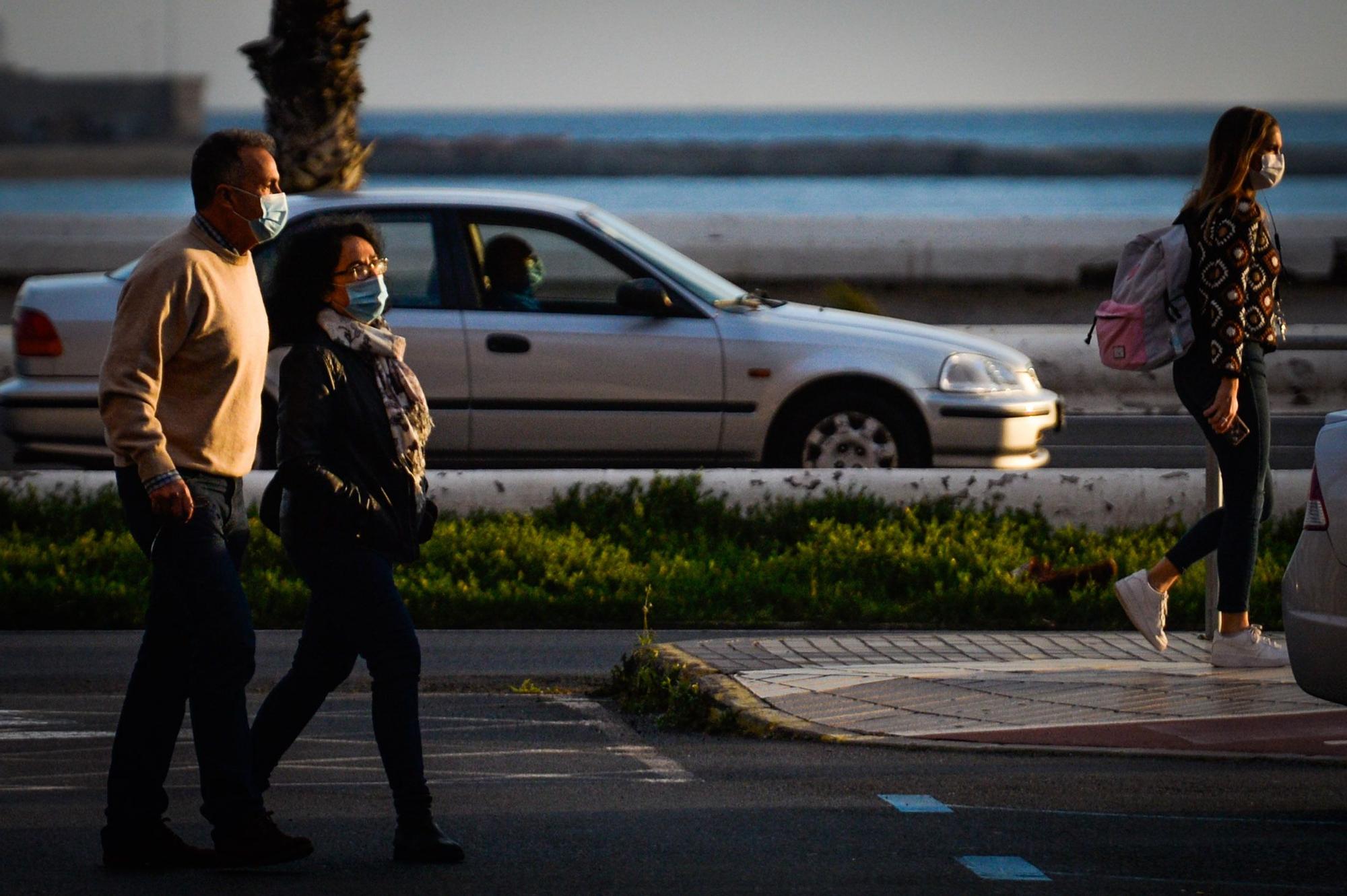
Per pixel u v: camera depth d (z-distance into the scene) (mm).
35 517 33000
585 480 33469
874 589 29875
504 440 34562
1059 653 25625
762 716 21594
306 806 18234
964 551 30844
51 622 28422
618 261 35094
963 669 24109
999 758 19953
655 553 31109
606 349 34375
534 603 28828
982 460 35031
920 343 35156
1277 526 33000
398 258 34938
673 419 34562
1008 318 54281
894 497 33250
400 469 16484
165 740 16125
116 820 15945
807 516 32906
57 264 54500
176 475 15445
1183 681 23234
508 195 36125
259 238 15914
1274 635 26469
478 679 25031
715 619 28828
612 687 24422
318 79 43781
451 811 17906
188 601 15727
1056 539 32281
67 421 34594
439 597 28969
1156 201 135625
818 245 54000
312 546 16266
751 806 18016
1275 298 23406
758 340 34625
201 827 17453
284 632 27953
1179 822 17375
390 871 15812
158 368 15484
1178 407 43656
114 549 30922
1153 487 33375
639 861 16094
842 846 16562
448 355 34250
